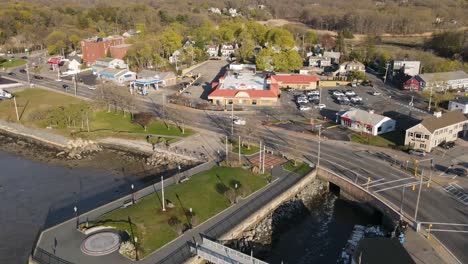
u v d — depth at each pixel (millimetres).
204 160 91938
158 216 66688
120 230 62906
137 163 96250
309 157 92062
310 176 83375
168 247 59156
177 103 135875
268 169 85875
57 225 64000
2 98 139750
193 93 150750
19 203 79562
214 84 149750
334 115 123062
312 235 69875
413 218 67250
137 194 74750
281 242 67938
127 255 56875
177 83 165750
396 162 89375
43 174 91875
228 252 58062
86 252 57281
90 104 129125
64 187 85875
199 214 67812
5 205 78750
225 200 72562
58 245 59094
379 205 72188
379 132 106438
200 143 102125
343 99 137125
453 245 60594
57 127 114875
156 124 115750
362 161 89938
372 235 65438
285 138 104188
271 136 105688
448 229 64562
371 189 77125
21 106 132000
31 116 120625
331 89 157750
